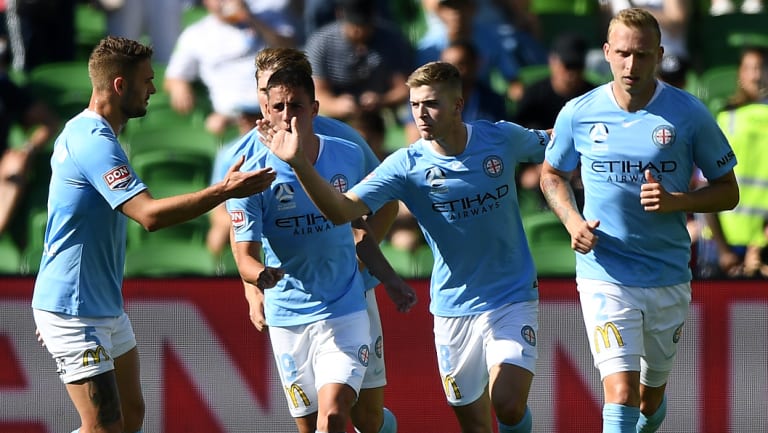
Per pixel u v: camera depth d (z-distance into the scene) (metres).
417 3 33.56
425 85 18.17
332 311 18.83
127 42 18.12
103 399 18.38
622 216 19.05
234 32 31.22
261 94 17.94
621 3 32.81
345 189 18.97
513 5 31.66
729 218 25.34
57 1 32.50
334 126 19.62
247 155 18.81
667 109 18.73
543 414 23.19
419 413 23.33
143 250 27.22
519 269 19.34
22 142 30.47
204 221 28.80
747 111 26.12
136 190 17.53
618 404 18.58
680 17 32.22
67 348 18.33
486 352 19.16
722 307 23.06
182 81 31.61
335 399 18.16
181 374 23.45
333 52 29.25
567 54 27.61
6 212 29.17
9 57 32.28
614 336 18.97
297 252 18.75
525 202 27.75
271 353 23.44
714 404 23.03
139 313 23.48
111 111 18.17
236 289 23.52
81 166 17.80
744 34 33.03
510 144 19.09
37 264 27.03
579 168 25.22
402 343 23.39
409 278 23.47
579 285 19.62
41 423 23.36
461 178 18.80
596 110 19.02
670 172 18.84
